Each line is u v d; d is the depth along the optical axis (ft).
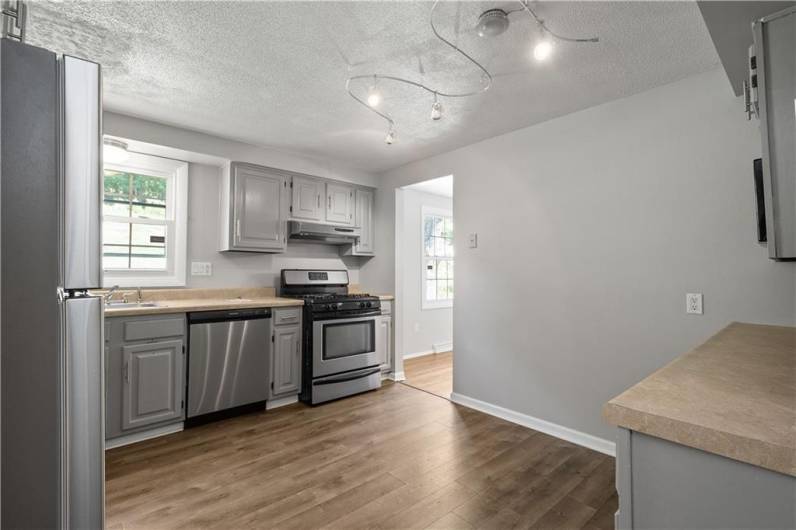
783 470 1.93
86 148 2.21
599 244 8.31
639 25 5.68
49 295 2.07
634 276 7.80
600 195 8.31
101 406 2.28
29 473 2.02
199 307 9.09
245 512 5.91
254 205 11.32
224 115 9.08
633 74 7.09
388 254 13.85
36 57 2.09
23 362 2.01
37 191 2.05
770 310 6.30
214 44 6.24
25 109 2.04
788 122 3.47
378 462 7.51
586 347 8.46
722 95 6.83
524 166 9.68
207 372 9.25
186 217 10.88
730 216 6.72
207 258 11.35
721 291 6.79
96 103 2.25
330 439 8.54
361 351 12.11
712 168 6.91
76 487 2.17
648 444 2.42
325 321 11.17
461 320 11.03
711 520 2.19
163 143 9.61
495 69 6.93
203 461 7.49
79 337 2.19
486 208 10.49
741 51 5.02
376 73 7.11
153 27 5.80
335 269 14.35
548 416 9.04
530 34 5.90
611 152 8.16
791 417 2.27
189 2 5.24
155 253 10.60
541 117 9.05
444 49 6.31
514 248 9.84
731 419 2.25
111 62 6.78
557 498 6.35
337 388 11.26
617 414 2.50
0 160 1.97
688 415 2.31
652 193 7.59
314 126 9.71
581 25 5.68
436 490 6.56
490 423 9.54
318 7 5.32
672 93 7.38
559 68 6.88
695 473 2.26
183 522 5.66
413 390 12.28
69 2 5.22
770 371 3.33
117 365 8.01
